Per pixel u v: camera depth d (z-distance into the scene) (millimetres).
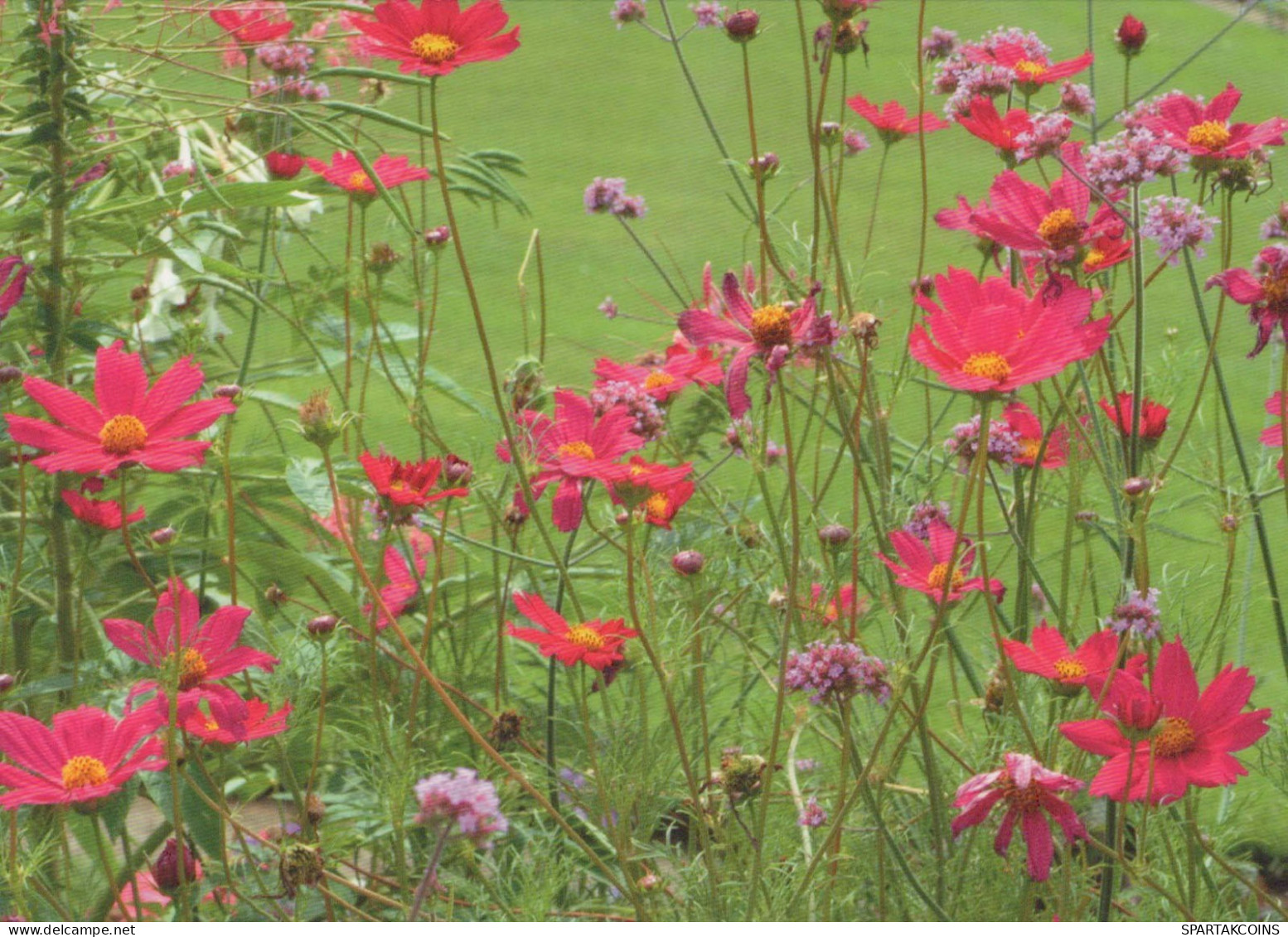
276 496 2014
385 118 1623
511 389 1664
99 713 1277
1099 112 6414
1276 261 1354
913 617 1396
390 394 2811
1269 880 1842
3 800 1203
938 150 6348
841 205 5410
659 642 1375
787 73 7828
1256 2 1812
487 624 2064
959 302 1298
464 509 1848
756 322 1306
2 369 1562
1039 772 1207
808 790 1646
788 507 1853
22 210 1772
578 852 1661
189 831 1620
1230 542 1572
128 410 1337
